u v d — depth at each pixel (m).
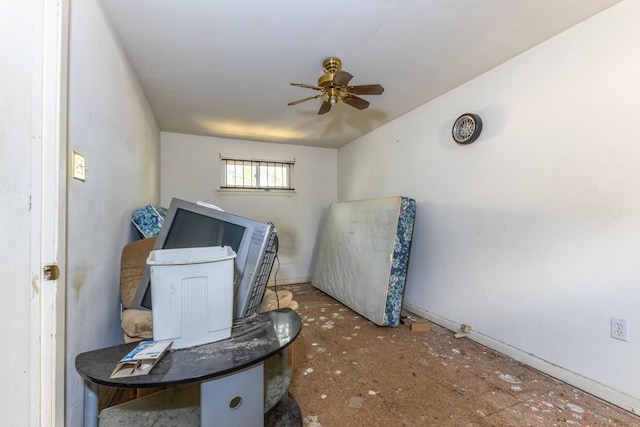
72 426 1.14
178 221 1.60
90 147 1.34
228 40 1.94
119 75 1.85
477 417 1.54
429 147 3.01
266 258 1.44
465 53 2.12
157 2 1.57
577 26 1.80
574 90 1.82
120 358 1.02
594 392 1.70
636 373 1.55
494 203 2.32
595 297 1.72
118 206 1.81
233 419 1.04
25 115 0.93
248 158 4.50
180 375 0.91
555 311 1.92
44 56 0.94
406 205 3.00
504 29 1.85
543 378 1.91
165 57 2.13
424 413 1.57
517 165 2.15
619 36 1.61
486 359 2.16
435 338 2.55
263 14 1.68
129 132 2.11
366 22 1.77
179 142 4.11
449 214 2.75
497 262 2.30
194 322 1.10
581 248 1.79
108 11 1.61
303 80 2.52
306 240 4.88
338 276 3.80
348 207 3.86
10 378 0.92
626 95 1.59
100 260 1.48
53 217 0.96
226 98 2.89
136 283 1.76
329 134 4.20
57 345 0.97
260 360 1.03
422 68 2.34
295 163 4.80
